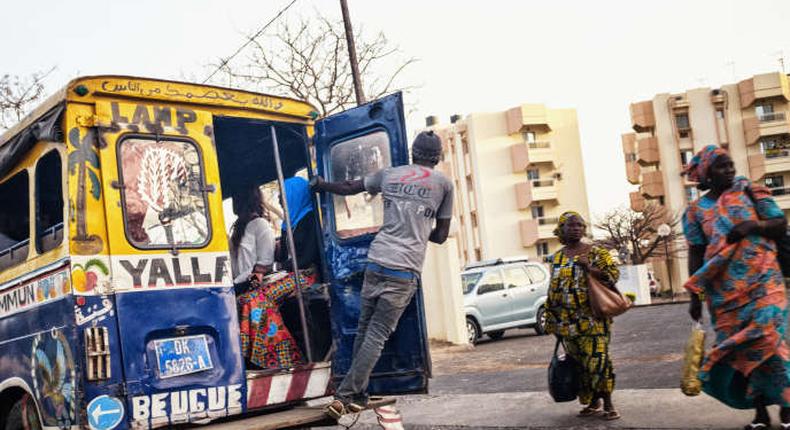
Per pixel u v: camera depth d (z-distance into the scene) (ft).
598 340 22.07
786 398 17.57
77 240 16.94
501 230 200.54
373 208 20.80
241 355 18.88
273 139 21.30
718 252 18.22
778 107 191.93
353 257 21.02
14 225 21.66
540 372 37.70
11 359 19.54
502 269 65.51
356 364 18.63
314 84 77.87
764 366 17.84
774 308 17.65
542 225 200.23
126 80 18.07
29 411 19.10
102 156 17.51
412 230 19.02
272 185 29.76
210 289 18.63
